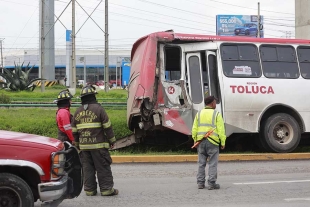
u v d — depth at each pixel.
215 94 12.44
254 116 12.52
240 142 14.17
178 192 8.32
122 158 11.83
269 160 12.40
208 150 8.52
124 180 9.50
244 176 9.95
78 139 7.94
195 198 7.84
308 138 14.77
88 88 7.88
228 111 12.34
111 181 7.97
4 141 5.78
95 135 7.77
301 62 13.17
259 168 11.04
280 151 12.74
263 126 12.77
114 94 32.00
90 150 7.81
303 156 12.69
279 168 11.05
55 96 29.58
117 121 14.45
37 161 5.86
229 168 11.02
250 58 12.73
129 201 7.60
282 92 12.77
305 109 12.95
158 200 7.68
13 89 36.69
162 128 12.06
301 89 12.96
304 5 23.73
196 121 8.66
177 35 12.30
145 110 11.92
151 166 11.36
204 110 8.63
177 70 12.47
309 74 13.17
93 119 7.75
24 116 16.75
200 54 12.45
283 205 7.32
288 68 13.01
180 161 12.08
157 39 12.21
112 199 7.75
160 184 9.08
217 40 12.54
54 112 18.53
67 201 7.58
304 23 23.75
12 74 36.88
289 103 12.81
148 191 8.41
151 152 13.28
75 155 6.63
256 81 12.62
